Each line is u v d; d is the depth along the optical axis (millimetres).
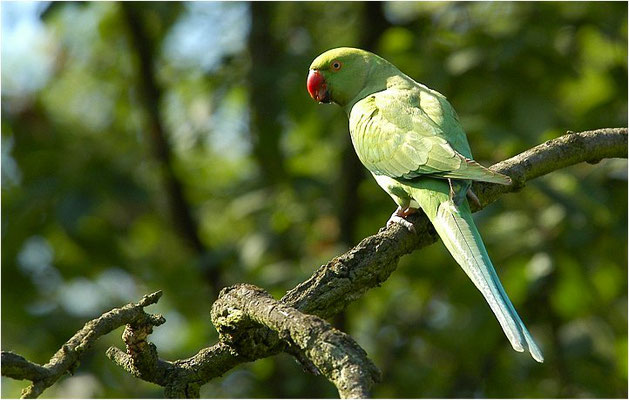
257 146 13617
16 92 14281
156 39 14883
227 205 14656
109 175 12914
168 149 14344
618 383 12781
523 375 12961
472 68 12445
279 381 13055
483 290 6914
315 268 12453
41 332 12703
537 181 11578
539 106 12047
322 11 15281
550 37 12625
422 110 8555
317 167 15242
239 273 13008
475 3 13680
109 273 13430
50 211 12742
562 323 12828
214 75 14430
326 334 4695
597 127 12430
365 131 8617
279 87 13414
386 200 13703
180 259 14930
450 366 13383
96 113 16016
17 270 12938
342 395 4422
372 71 9789
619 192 12008
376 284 6391
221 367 5941
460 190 7398
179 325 14117
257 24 14320
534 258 12211
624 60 13070
